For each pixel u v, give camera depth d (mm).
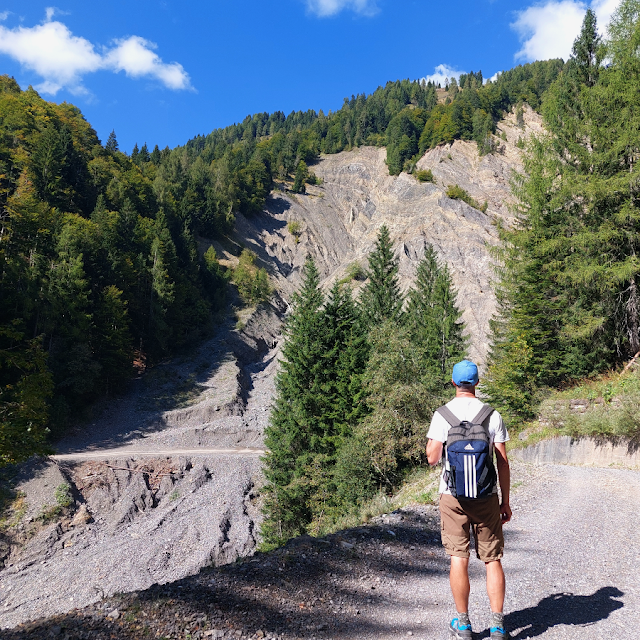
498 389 18500
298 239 139875
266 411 62438
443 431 3338
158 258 74625
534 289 20281
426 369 24219
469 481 3080
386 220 113500
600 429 12000
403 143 153125
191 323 82625
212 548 32781
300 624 3654
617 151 17500
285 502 27922
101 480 40938
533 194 19906
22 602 27344
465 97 148250
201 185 128000
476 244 90438
